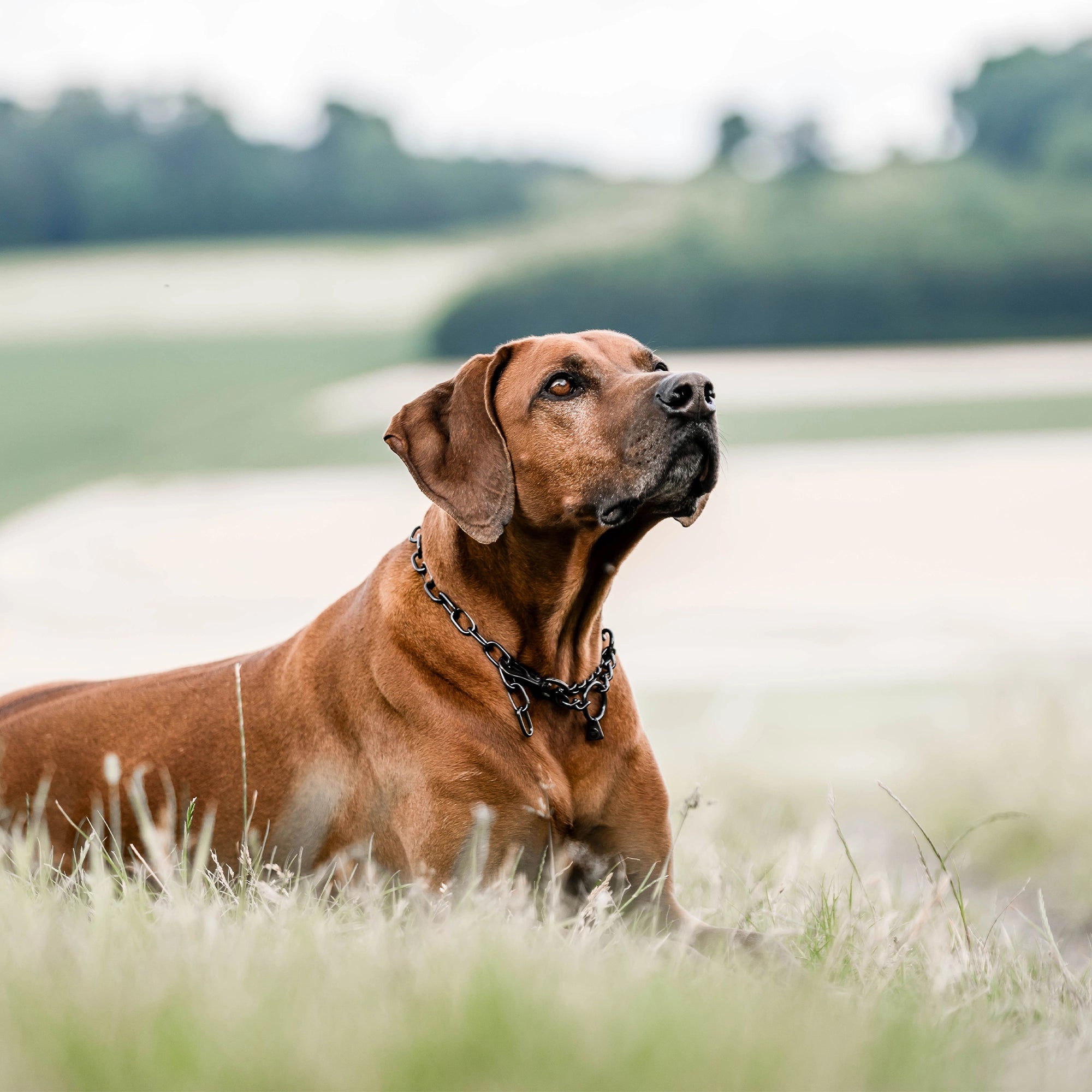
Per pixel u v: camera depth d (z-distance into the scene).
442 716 4.99
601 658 5.38
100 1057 2.71
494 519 5.02
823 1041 3.03
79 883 4.71
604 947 4.08
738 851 6.78
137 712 5.72
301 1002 3.10
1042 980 4.61
